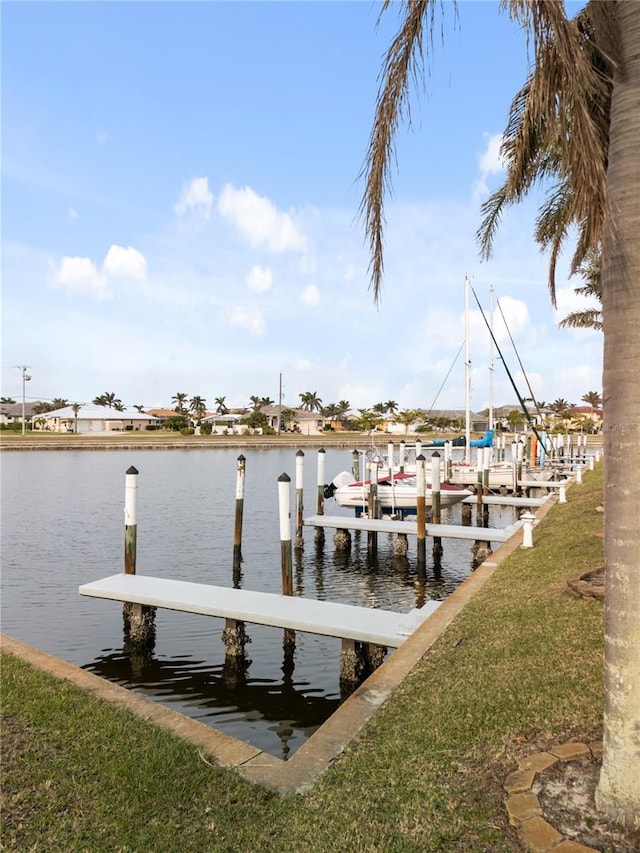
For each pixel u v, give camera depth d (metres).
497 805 3.80
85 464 52.62
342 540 19.12
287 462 57.16
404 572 17.36
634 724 3.43
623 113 3.36
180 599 10.46
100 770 4.52
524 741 4.54
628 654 3.44
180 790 4.25
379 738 4.88
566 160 3.71
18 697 5.86
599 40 3.44
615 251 3.37
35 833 3.81
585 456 49.97
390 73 3.68
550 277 7.91
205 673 9.76
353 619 9.21
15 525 23.41
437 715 5.17
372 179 3.93
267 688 9.23
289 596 10.94
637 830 3.37
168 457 62.47
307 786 4.25
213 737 5.09
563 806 3.64
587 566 9.75
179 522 24.31
